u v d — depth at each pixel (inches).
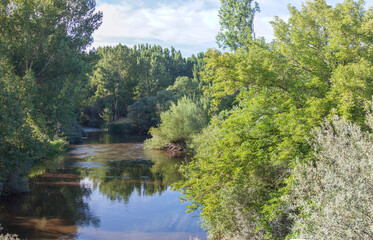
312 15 520.4
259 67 433.7
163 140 1695.4
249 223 428.5
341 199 195.9
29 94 834.8
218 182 443.8
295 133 374.9
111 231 558.9
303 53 481.1
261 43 517.7
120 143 1977.1
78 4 1311.5
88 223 600.1
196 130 1539.1
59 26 1120.2
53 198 765.9
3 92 665.0
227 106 1480.1
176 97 2709.2
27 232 546.3
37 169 1108.5
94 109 3400.6
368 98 347.9
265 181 466.6
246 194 439.8
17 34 960.9
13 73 845.8
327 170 239.5
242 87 505.0
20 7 945.5
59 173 1051.9
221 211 452.4
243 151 434.6
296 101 420.5
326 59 490.0
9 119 643.5
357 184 205.0
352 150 235.0
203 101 1644.9
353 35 442.3
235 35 1478.8
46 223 594.9
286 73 453.7
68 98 1070.4
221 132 511.2
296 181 273.3
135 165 1218.0
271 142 444.1
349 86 350.6
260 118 465.7
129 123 2827.3
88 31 1421.0
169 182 947.3
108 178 990.4
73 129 1985.7
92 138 2282.2
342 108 349.1
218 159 449.1
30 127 827.4
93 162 1270.9
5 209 673.0
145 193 823.7
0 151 689.0
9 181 786.2
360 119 362.6
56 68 1066.1
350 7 468.8
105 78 3535.9
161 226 586.6
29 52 959.0
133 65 3759.8
